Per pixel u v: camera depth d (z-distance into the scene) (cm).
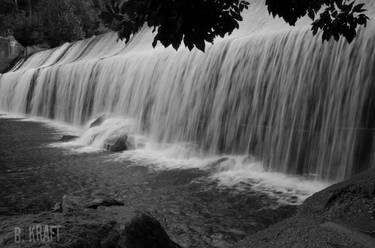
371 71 903
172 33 342
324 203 522
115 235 416
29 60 4134
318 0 436
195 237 659
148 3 334
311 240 432
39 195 895
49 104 2703
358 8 443
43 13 4722
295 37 1132
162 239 477
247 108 1230
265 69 1198
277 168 1087
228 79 1320
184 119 1467
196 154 1305
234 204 808
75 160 1221
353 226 454
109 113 1917
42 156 1281
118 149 1363
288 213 755
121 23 364
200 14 340
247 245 479
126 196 870
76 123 2350
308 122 1038
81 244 366
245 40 1319
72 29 4544
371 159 878
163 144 1389
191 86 1470
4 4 5047
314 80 1041
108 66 2127
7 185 966
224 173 1048
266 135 1147
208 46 1465
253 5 1917
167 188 923
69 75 2502
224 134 1288
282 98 1122
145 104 1716
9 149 1399
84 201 643
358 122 916
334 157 959
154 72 1719
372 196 501
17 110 3114
